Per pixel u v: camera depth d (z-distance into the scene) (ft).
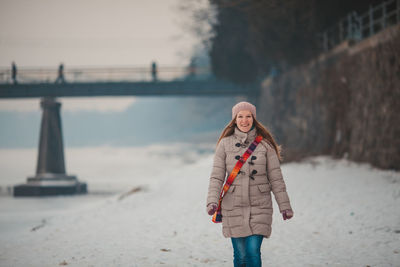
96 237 33.65
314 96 110.52
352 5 102.99
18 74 182.50
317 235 31.42
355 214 38.27
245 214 16.33
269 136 17.26
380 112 72.74
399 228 32.30
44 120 177.27
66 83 184.03
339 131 90.94
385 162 69.36
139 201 53.62
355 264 23.44
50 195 152.66
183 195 55.47
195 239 31.19
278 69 148.66
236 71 162.30
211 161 89.45
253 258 15.98
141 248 28.63
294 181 60.23
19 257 27.61
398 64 66.95
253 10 107.65
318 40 109.40
